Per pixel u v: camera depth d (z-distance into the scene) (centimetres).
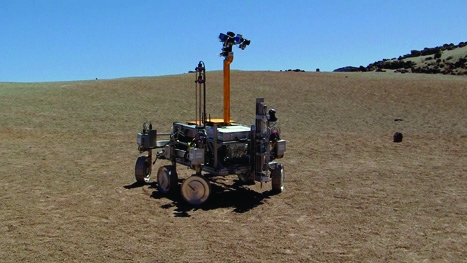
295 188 933
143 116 2047
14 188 902
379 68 5547
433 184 961
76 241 624
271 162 909
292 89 2838
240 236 650
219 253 587
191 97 2547
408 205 807
